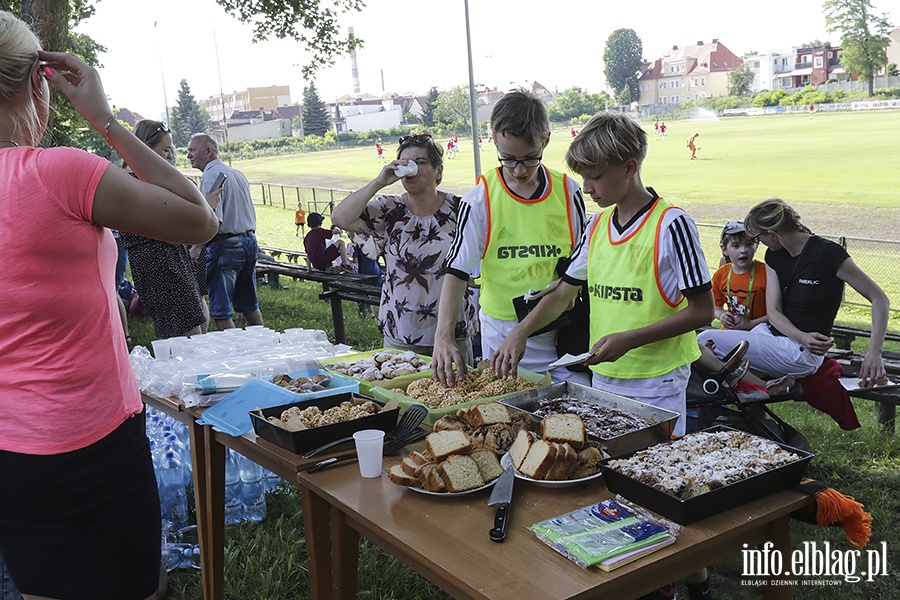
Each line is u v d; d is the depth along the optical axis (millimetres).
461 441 2090
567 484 2012
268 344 3812
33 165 1662
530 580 1585
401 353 3438
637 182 2625
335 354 3734
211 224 1896
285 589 3291
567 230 3297
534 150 3078
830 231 19344
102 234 1777
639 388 2736
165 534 3643
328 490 2105
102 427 1757
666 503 1775
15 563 1797
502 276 3305
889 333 5664
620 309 2693
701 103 87875
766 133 52250
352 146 83625
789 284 4016
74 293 1704
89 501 1755
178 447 3809
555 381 3283
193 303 5234
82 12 14320
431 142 3758
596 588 1561
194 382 3021
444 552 1715
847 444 4676
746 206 24594
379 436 2166
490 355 3393
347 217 3793
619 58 115750
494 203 3234
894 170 30609
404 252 3834
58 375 1698
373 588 3133
